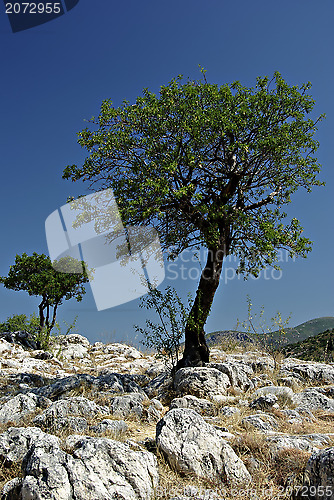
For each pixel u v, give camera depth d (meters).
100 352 19.47
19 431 6.02
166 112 11.77
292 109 11.87
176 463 5.74
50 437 5.70
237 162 12.24
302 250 11.91
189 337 12.18
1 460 5.63
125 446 5.55
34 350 19.77
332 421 8.23
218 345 17.97
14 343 19.81
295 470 5.56
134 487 5.09
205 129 11.73
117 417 7.98
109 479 5.05
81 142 11.91
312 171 12.24
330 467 5.02
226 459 5.73
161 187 10.92
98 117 11.97
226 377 10.09
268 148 11.57
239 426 7.36
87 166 11.88
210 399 9.55
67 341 22.05
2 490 5.01
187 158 11.51
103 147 11.52
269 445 6.17
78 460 5.18
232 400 9.23
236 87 12.52
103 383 10.15
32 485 4.84
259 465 5.82
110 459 5.29
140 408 8.44
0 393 10.00
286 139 11.45
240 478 5.54
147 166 11.33
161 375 11.95
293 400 9.20
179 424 6.18
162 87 11.91
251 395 9.48
